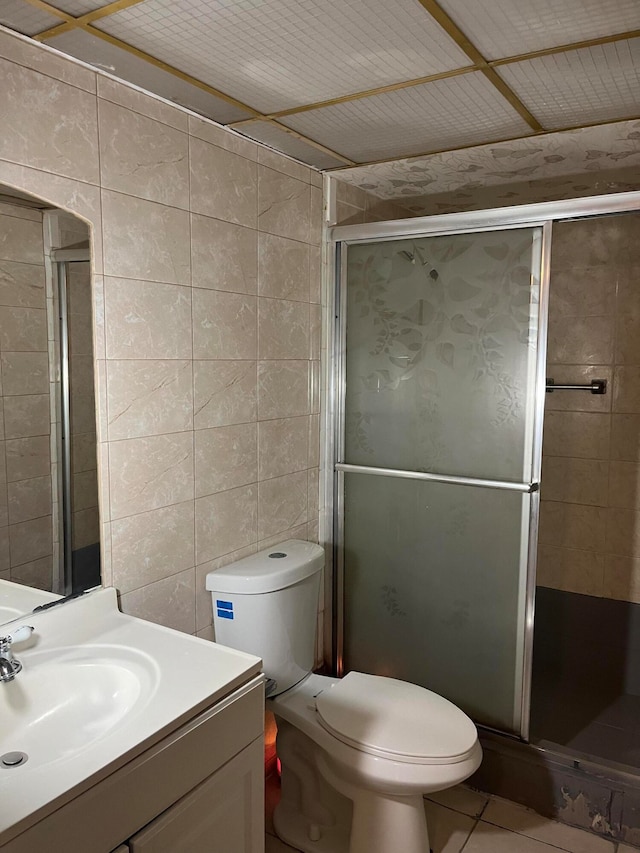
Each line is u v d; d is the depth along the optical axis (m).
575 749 2.39
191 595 1.95
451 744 1.72
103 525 1.67
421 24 1.33
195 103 1.76
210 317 1.94
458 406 2.26
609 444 2.81
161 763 1.20
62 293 1.53
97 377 1.62
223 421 2.02
